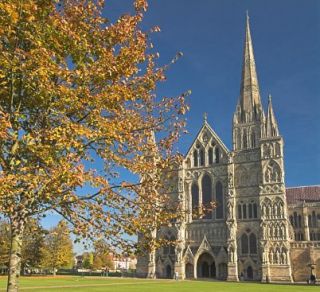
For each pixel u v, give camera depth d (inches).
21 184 593.6
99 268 5772.6
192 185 4741.6
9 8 536.1
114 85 623.2
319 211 4916.3
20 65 591.5
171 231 4581.7
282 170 4269.2
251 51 5260.8
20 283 2664.9
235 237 4308.6
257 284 3272.6
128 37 667.4
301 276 4030.5
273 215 4192.9
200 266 4490.7
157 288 2284.7
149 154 693.3
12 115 607.5
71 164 572.7
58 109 619.8
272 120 4446.4
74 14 666.2
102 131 609.3
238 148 4719.5
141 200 664.4
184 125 708.7
